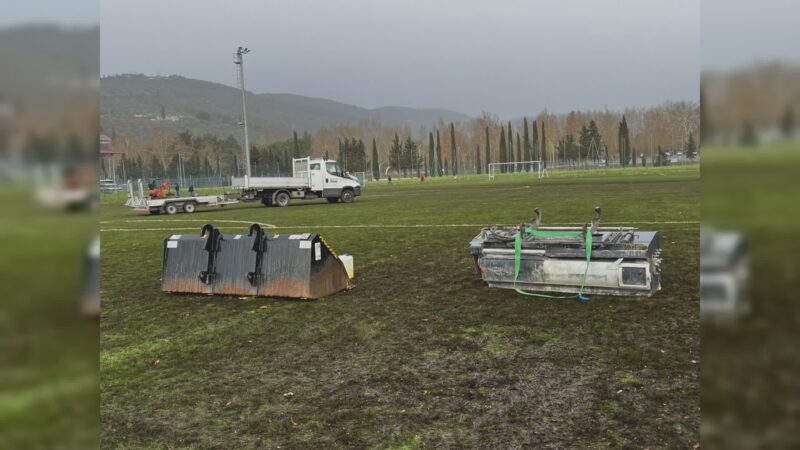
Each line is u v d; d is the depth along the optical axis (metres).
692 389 4.54
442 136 130.25
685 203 20.06
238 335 6.73
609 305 7.10
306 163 33.69
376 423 4.25
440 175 110.19
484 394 4.69
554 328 6.37
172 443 4.07
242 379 5.32
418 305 7.70
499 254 8.22
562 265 7.64
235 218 23.92
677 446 3.66
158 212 29.28
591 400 4.45
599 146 104.81
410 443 3.91
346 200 34.22
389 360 5.64
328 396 4.81
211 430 4.27
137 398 4.95
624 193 27.73
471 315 7.07
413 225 17.39
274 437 4.10
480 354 5.68
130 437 4.19
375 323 6.96
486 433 4.00
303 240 8.35
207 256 8.91
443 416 4.32
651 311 6.75
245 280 8.60
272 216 24.25
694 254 10.01
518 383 4.88
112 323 7.45
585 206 21.00
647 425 3.97
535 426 4.06
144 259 12.87
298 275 8.30
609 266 7.36
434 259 11.16
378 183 83.06
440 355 5.71
